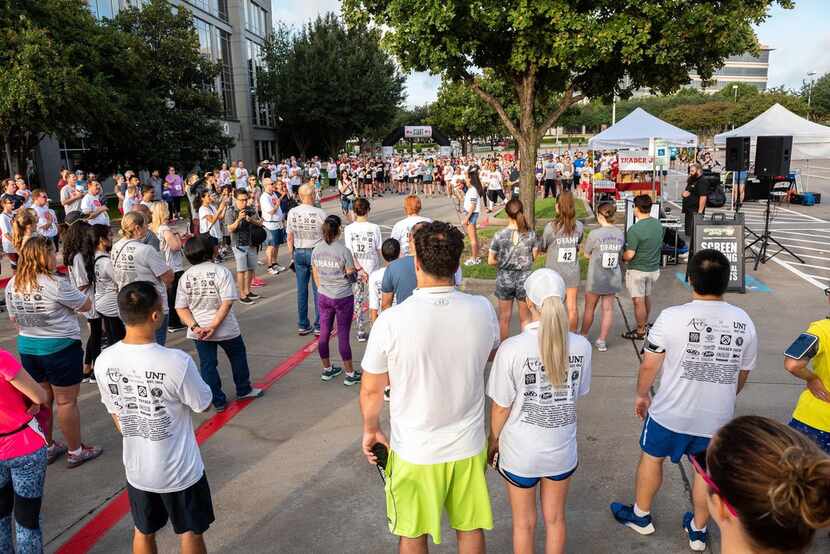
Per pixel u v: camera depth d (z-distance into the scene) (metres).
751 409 5.51
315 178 30.75
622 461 4.68
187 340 8.06
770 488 1.21
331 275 6.15
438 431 2.75
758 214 18.86
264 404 5.97
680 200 23.20
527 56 10.11
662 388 3.49
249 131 42.84
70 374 4.73
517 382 2.96
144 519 3.17
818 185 28.33
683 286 10.03
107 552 3.83
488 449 3.17
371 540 3.86
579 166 28.84
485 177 22.77
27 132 20.09
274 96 42.59
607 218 6.87
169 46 25.86
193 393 3.11
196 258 5.45
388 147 42.34
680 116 68.56
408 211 6.97
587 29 9.12
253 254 10.05
